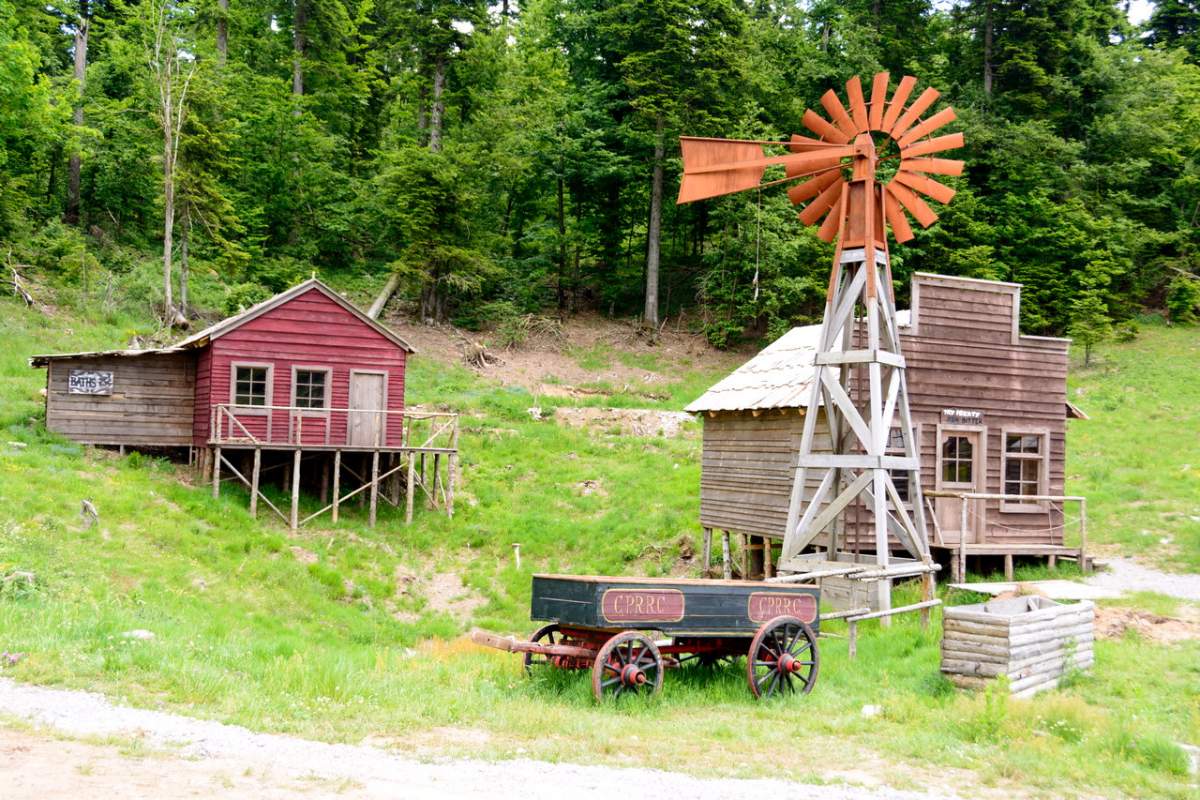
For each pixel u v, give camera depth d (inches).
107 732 315.6
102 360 1003.9
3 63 1337.4
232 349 992.2
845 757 351.6
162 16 1504.7
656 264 1824.6
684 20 1779.0
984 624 467.2
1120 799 316.2
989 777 328.5
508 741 349.4
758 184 700.0
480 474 1185.4
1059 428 861.8
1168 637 569.0
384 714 377.4
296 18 1963.6
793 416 821.9
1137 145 1876.2
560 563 984.9
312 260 1849.2
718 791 293.9
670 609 444.1
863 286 678.5
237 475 963.3
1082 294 1621.6
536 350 1705.2
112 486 876.6
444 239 1680.6
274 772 285.9
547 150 1839.3
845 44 1860.2
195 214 1501.0
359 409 1048.2
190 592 727.1
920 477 739.4
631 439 1341.0
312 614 777.6
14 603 531.5
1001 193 1796.3
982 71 1924.2
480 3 1797.5
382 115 2119.8
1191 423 1263.5
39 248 1482.5
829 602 712.4
